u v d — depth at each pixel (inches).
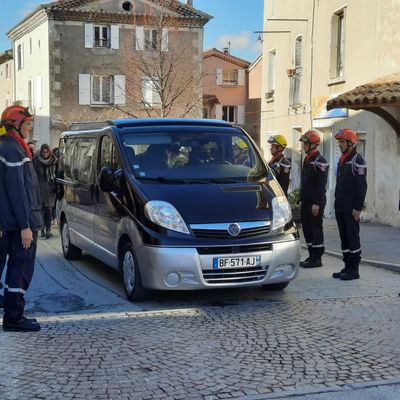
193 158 303.1
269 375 188.7
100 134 335.3
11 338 224.5
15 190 224.7
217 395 173.6
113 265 307.6
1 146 226.8
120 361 200.5
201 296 291.7
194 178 291.1
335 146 631.8
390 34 546.9
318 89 688.4
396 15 538.9
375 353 208.5
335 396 173.5
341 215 330.6
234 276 264.5
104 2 1333.7
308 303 276.4
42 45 1389.0
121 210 289.9
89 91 1349.7
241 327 238.8
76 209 371.9
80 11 1320.1
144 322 245.9
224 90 1825.8
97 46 1343.5
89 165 350.3
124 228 283.1
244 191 284.0
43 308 275.4
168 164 297.6
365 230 504.1
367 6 577.9
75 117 1346.0
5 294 233.0
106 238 314.8
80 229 365.1
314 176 356.2
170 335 228.2
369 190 560.7
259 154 319.3
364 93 492.4
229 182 291.0
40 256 416.2
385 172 536.4
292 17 758.5
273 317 253.3
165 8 1298.0
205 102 1756.9
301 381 184.1
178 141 310.0
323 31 673.6
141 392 175.9
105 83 1363.2
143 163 296.2
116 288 313.4
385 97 456.4
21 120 229.8
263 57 872.9
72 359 202.4
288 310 264.5
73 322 246.2
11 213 227.9
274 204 282.5
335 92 646.5
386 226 529.7
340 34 650.8
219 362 199.8
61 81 1338.6
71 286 319.6
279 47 806.5
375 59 564.4
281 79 800.9
